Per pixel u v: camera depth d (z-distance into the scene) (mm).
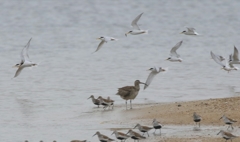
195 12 98250
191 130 24859
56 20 89750
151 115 28000
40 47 62844
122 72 45969
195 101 30578
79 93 37000
